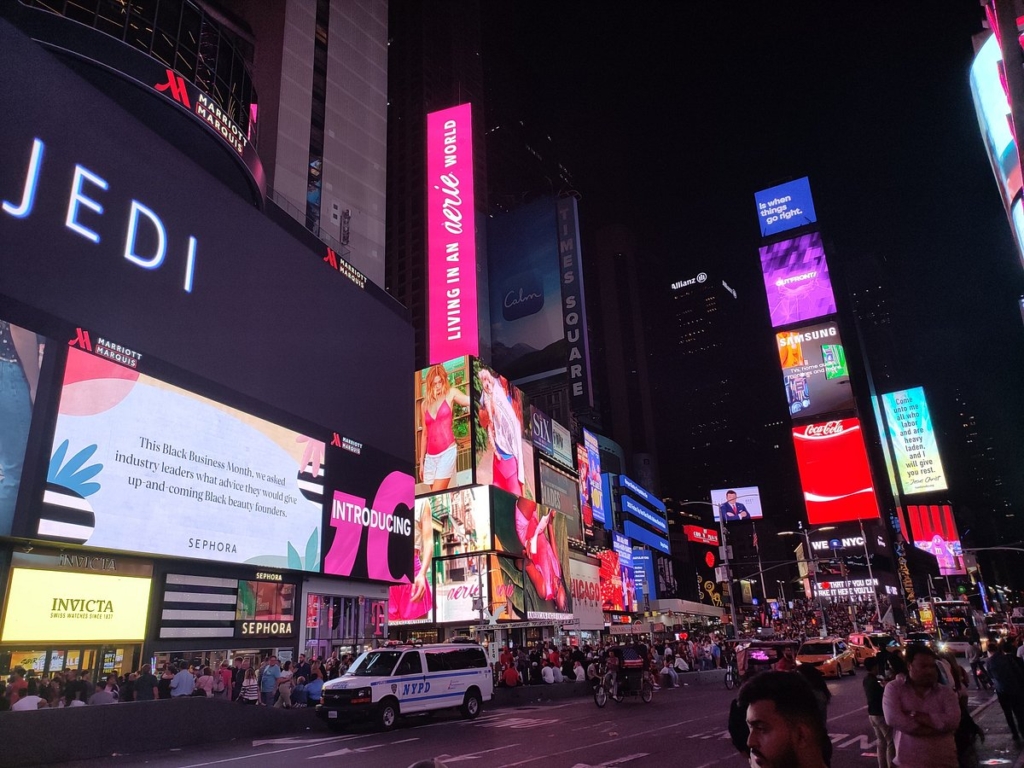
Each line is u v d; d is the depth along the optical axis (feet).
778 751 8.95
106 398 71.77
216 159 96.48
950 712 18.47
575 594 204.74
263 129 169.99
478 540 155.74
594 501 248.93
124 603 71.97
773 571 539.70
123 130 79.87
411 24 456.86
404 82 439.22
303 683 77.15
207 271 88.89
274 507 93.25
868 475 383.65
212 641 81.61
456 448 164.96
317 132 184.24
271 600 92.22
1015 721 53.26
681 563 409.90
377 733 61.31
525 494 187.73
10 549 62.80
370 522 113.50
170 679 65.21
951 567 541.75
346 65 201.46
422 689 67.56
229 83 100.73
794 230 450.71
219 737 57.77
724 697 89.04
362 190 194.49
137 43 86.58
